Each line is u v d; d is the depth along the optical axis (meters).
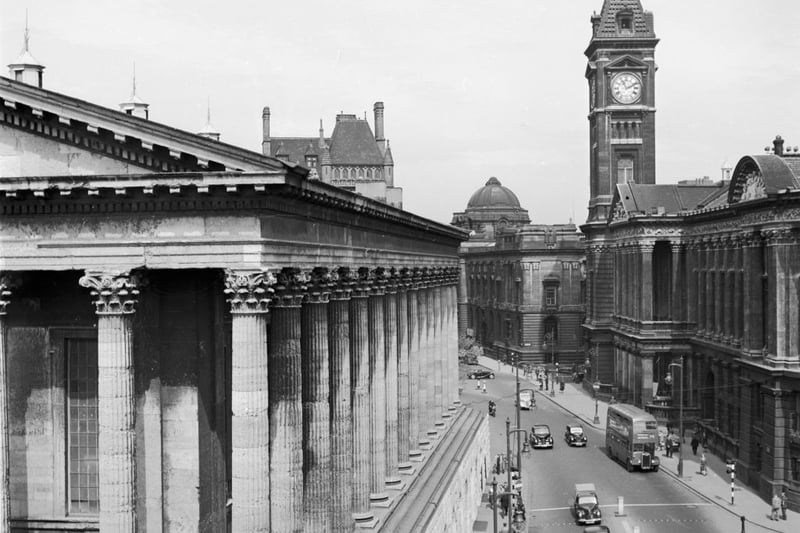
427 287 72.00
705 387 108.88
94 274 34.94
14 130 35.81
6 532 36.31
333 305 45.03
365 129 151.88
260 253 34.00
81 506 38.84
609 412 104.38
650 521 75.06
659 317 123.50
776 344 80.25
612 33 144.00
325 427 41.16
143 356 36.97
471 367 182.00
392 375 56.34
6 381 36.50
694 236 113.88
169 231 34.56
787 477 79.56
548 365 180.50
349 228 46.12
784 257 80.44
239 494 33.84
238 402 33.97
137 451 36.94
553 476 93.12
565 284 182.62
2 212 35.50
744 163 91.56
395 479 55.66
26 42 38.22
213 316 37.56
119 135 34.50
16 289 37.59
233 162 33.78
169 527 37.44
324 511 41.03
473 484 77.62
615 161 144.12
